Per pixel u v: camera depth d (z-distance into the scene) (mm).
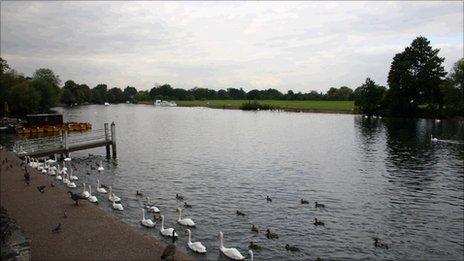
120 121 180250
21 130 126125
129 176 66625
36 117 132500
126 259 29219
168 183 61781
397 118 185000
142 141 112125
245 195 54844
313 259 34688
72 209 41531
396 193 56406
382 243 38125
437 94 175375
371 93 199375
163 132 135375
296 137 120312
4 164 65562
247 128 148625
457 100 165500
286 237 39562
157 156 87188
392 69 183500
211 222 43594
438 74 175000
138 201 51250
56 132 128375
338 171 71125
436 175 67438
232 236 39469
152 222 40781
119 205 46875
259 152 92500
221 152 92625
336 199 53219
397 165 76188
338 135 124312
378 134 125375
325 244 38062
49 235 33969
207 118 199625
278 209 48531
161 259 29156
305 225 43062
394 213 47594
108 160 81938
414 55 175750
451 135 120312
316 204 49844
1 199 45156
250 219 44750
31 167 64250
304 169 72938
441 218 45969
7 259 24266
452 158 82812
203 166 75812
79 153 90562
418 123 159875
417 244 38594
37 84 199125
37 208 41781
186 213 46688
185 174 68500
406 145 101375
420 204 51250
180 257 29672
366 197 54312
